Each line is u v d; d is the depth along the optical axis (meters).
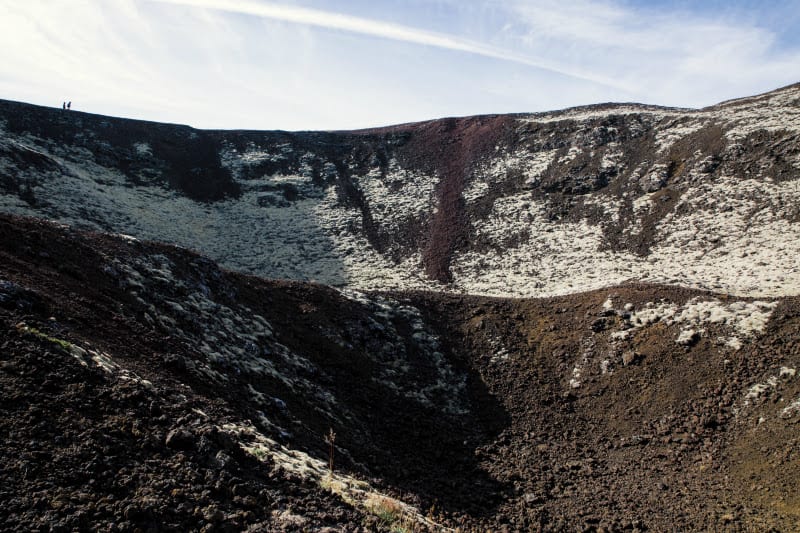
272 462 13.53
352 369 28.80
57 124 77.25
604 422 27.34
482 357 33.72
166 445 11.98
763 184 52.16
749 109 66.00
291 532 10.71
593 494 21.53
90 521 9.12
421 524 13.98
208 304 25.36
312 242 67.62
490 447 25.69
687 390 26.62
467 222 68.94
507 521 18.84
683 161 61.75
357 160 89.62
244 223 70.56
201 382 17.50
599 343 32.59
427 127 97.69
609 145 72.50
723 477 21.20
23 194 53.09
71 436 10.83
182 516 10.11
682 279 39.81
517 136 85.19
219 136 92.50
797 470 19.62
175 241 59.50
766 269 38.81
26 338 13.06
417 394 29.36
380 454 21.83
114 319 18.08
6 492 8.91
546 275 53.34
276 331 27.92
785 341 26.28
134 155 78.12
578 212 63.84
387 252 65.88
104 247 24.09
